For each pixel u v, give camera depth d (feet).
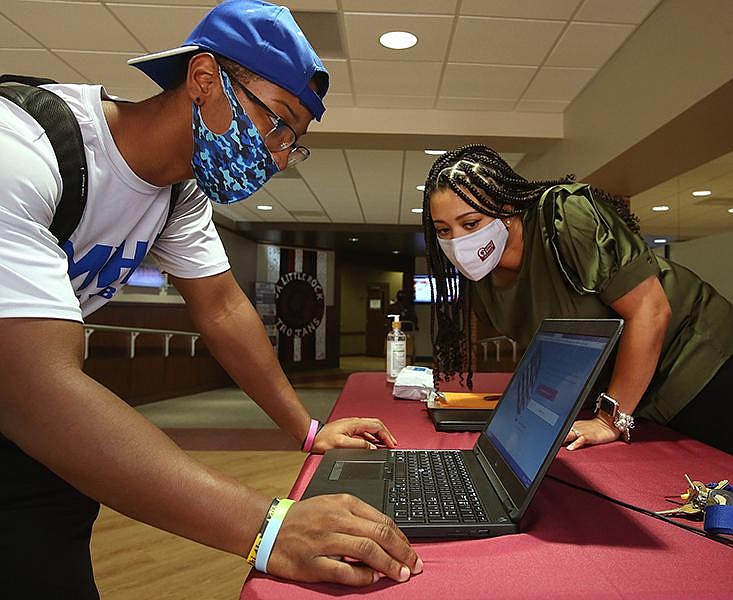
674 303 4.19
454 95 14.49
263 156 2.65
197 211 3.46
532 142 16.17
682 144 11.44
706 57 9.02
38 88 2.42
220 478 1.90
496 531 2.11
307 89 2.57
